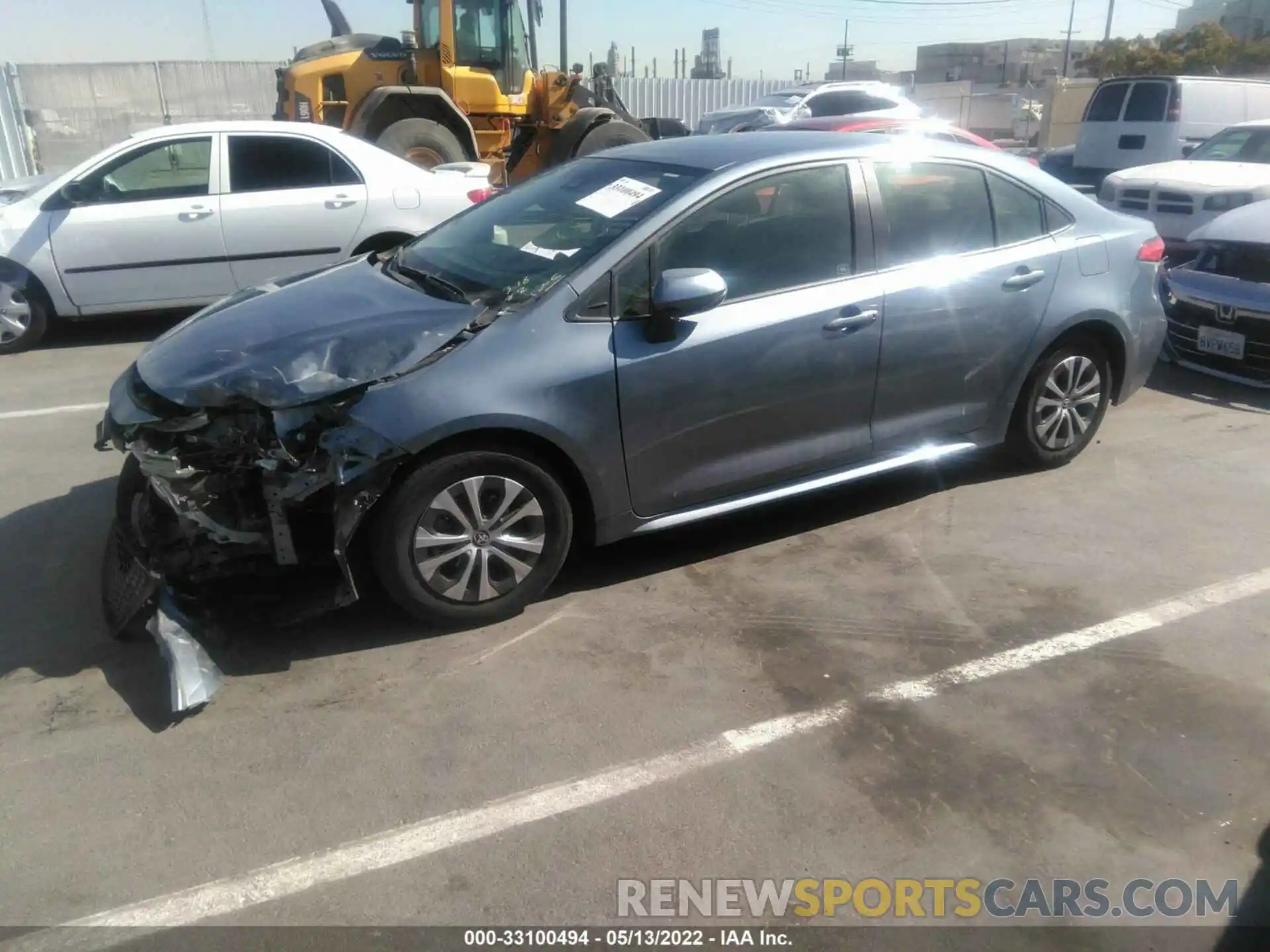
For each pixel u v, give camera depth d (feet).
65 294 25.75
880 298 14.33
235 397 11.32
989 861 9.14
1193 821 9.60
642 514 13.41
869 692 11.53
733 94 94.94
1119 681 11.73
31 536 15.24
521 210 15.12
